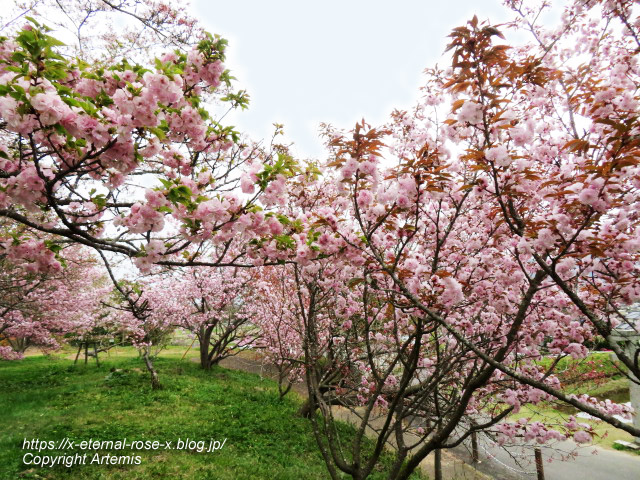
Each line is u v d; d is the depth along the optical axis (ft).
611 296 9.19
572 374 16.89
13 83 5.37
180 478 16.62
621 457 25.75
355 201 8.63
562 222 8.05
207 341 46.70
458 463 24.66
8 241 9.82
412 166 8.73
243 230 9.07
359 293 16.49
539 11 13.29
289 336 35.14
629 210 9.36
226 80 9.29
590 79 10.03
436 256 10.91
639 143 6.26
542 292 12.52
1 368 46.01
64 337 48.34
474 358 11.78
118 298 34.47
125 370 40.40
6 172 7.09
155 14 16.72
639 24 12.00
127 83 6.37
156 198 7.63
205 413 26.78
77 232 7.64
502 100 7.05
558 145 10.89
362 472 11.23
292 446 22.84
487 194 10.56
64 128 5.77
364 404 18.79
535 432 12.38
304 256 10.24
